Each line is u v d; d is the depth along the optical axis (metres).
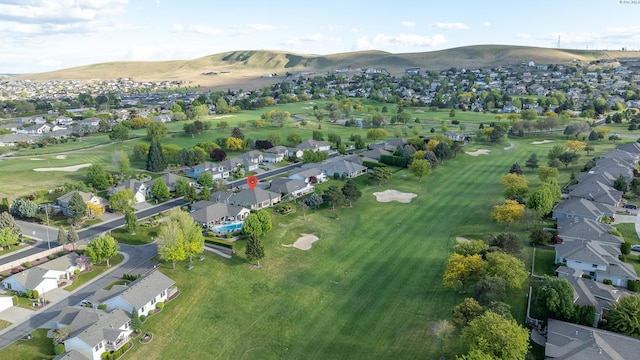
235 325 73.00
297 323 73.44
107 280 85.38
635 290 76.00
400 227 110.62
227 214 115.12
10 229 98.44
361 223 113.50
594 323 65.31
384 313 74.88
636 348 56.19
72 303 77.75
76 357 61.50
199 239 92.00
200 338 69.69
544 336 64.25
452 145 181.50
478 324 58.25
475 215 115.88
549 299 65.19
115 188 134.25
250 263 92.25
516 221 103.31
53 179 148.62
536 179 143.75
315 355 65.62
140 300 73.38
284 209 120.88
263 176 162.00
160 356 65.44
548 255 89.31
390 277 86.56
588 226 94.38
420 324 70.81
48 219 113.81
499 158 176.38
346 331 70.81
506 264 72.56
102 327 66.69
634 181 123.94
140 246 100.88
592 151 171.38
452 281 76.12
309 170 149.75
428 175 154.25
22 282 80.69
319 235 106.31
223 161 168.12
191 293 81.31
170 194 137.50
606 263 79.50
